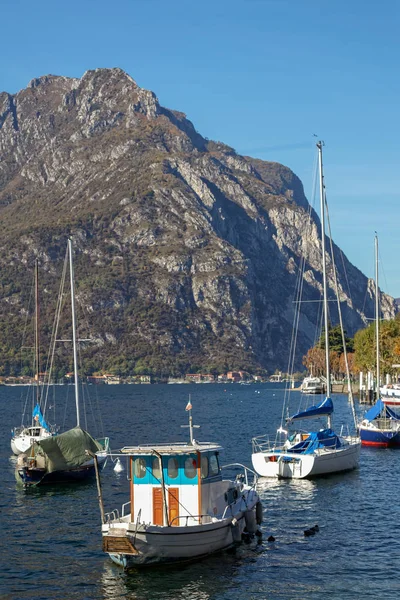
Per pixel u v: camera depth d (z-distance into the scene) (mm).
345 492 58688
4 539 46375
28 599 36000
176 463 41031
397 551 42875
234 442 100062
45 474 62562
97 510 54219
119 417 159750
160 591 36688
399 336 175625
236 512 43438
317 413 67812
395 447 85750
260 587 37156
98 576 39031
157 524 40844
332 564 40531
